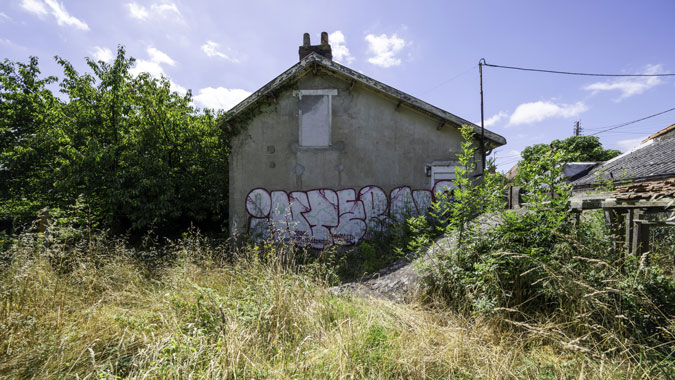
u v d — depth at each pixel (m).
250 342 2.35
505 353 2.27
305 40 8.99
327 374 2.08
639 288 2.42
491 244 3.20
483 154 7.39
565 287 2.52
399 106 7.62
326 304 3.10
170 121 7.69
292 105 7.77
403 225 6.95
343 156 7.68
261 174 7.74
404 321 2.81
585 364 2.08
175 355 2.02
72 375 2.01
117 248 4.62
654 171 8.09
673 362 2.02
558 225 2.87
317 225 7.64
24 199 7.63
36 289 2.87
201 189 8.29
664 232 4.05
